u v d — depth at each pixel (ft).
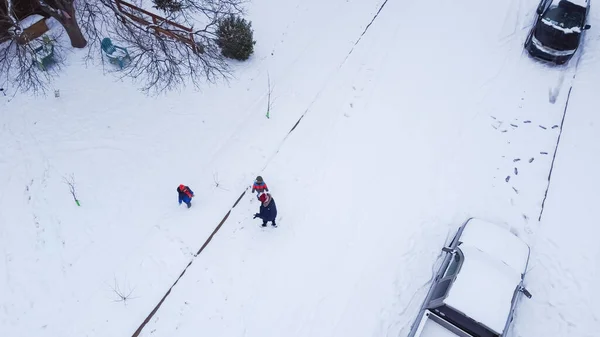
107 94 42.04
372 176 36.86
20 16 44.27
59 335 28.30
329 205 35.01
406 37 48.57
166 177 36.35
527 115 40.81
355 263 31.94
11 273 30.60
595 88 42.32
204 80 43.60
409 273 31.50
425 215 34.60
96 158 37.19
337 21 50.49
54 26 47.26
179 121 40.32
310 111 41.39
